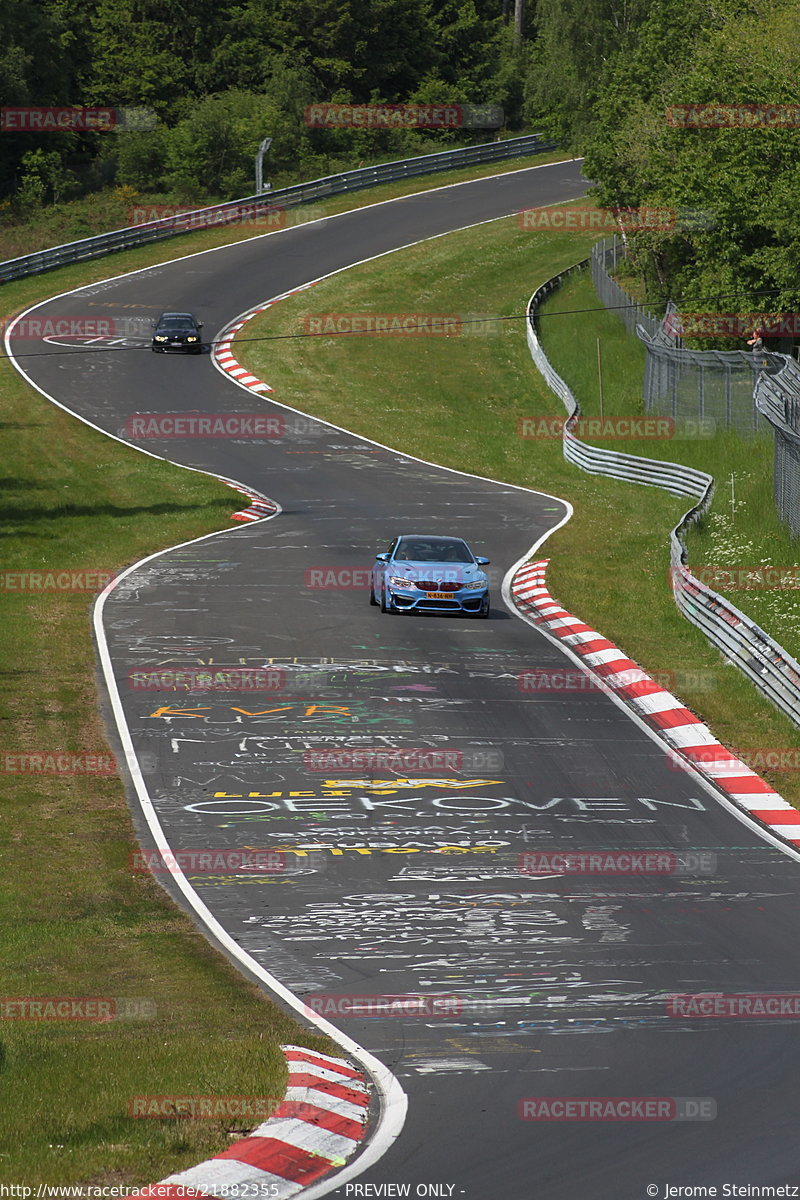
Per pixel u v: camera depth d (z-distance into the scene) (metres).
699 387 133.00
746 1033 27.53
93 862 40.75
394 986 30.94
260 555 92.12
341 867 40.44
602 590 83.12
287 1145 21.48
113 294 190.00
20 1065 24.36
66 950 33.06
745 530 98.38
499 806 46.44
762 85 134.25
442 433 143.75
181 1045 25.61
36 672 63.09
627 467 124.06
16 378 153.12
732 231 134.38
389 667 65.00
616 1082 24.83
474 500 115.00
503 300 192.88
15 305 184.12
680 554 82.19
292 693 60.22
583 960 32.78
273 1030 27.22
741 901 37.66
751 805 47.31
